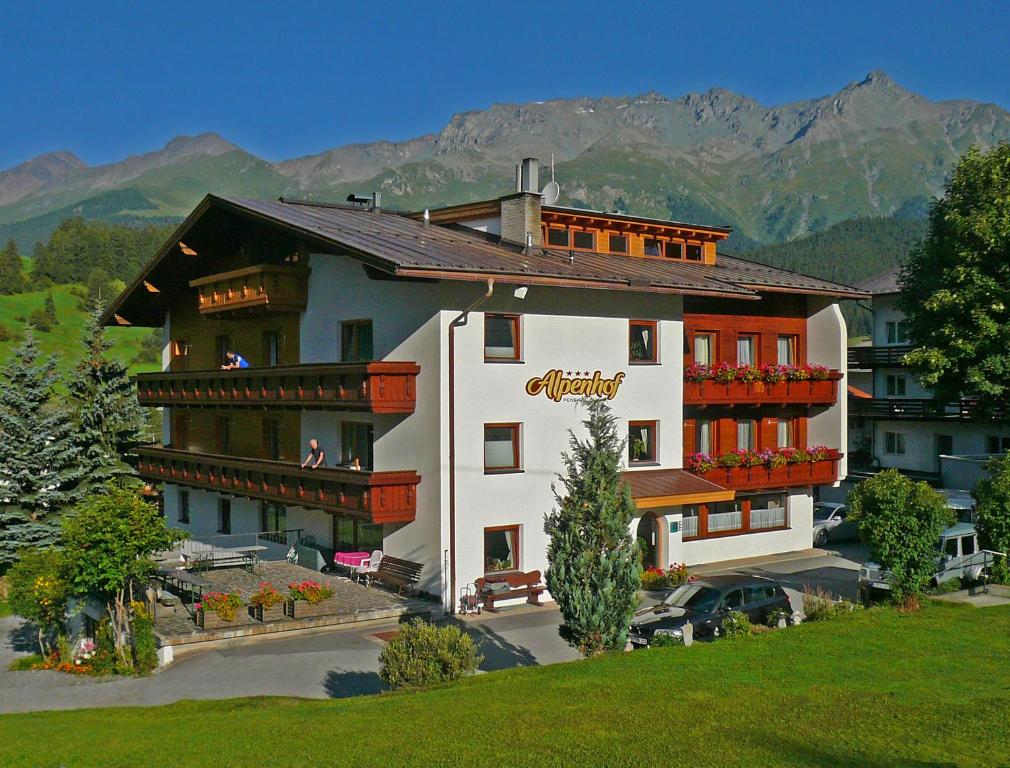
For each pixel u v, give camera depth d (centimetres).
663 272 3278
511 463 2906
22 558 3028
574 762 1249
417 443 2830
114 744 1476
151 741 1475
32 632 3394
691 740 1327
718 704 1505
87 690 2220
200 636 2427
